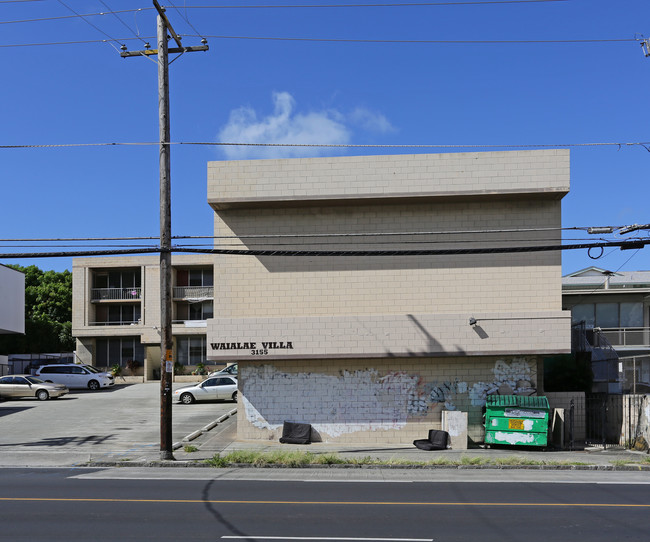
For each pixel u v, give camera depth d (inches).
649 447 752.3
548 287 810.2
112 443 834.8
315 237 836.0
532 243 814.5
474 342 799.1
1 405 1284.4
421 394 822.5
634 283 1369.3
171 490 519.5
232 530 373.1
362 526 382.3
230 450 768.9
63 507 444.8
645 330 1274.6
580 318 1315.2
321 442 823.7
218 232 842.8
